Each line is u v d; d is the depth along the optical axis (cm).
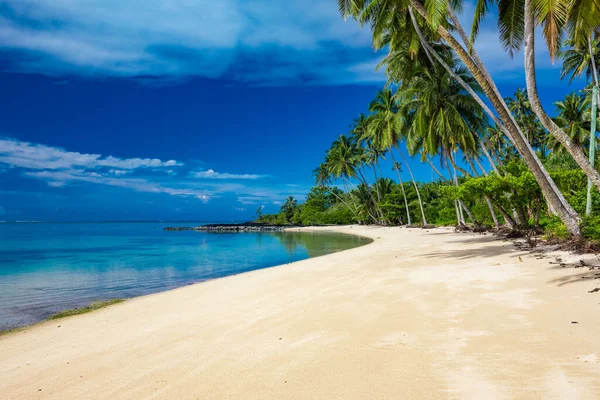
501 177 1969
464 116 2780
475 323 540
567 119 3503
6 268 1914
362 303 729
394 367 399
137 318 807
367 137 5762
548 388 323
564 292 676
